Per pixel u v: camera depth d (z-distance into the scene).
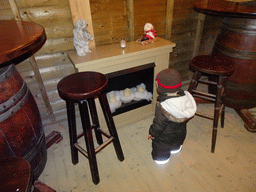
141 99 2.25
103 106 1.49
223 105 1.85
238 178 1.59
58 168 1.76
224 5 1.94
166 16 2.28
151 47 1.90
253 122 2.07
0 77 1.17
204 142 1.98
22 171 0.96
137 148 1.94
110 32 2.07
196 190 1.51
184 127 1.52
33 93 2.05
